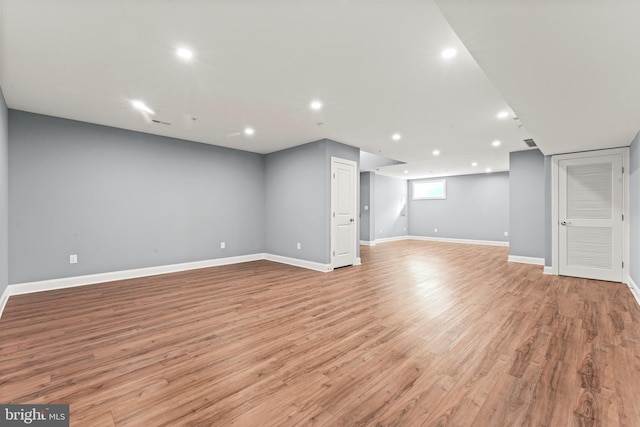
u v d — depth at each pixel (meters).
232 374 1.91
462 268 5.43
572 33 1.65
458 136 4.85
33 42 2.19
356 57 2.41
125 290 3.87
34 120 3.76
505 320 2.85
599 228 4.57
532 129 3.58
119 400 1.64
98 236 4.27
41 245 3.82
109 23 1.97
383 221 10.05
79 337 2.45
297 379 1.85
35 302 3.36
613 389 1.73
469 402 1.62
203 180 5.42
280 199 5.99
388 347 2.28
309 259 5.39
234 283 4.27
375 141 5.25
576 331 2.58
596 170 4.60
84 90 3.07
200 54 2.38
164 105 3.50
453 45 2.23
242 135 4.88
